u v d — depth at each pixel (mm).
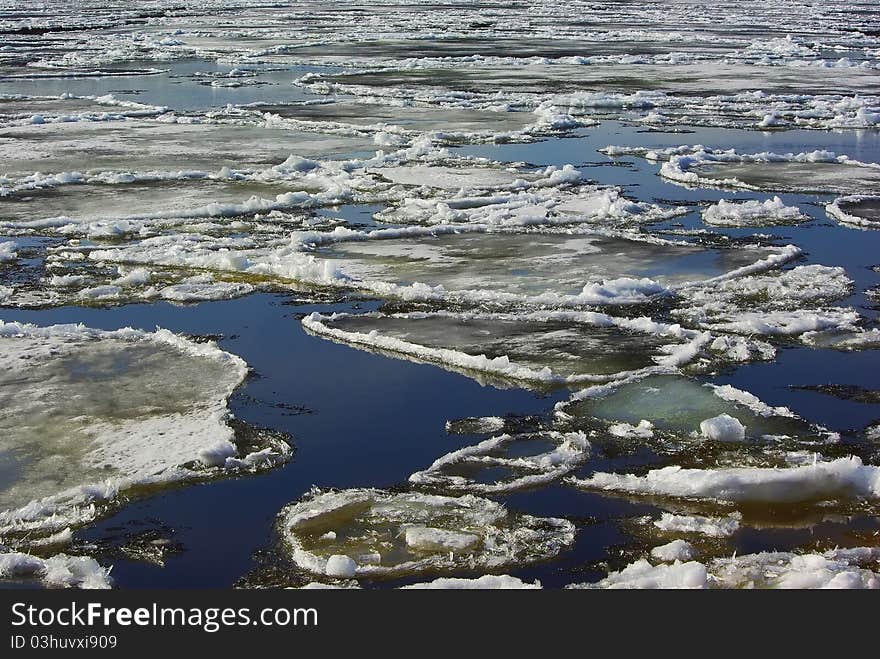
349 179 14586
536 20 47000
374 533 5719
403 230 11773
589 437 6797
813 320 8773
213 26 44469
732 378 7738
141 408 7168
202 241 11531
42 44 36281
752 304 9391
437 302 9469
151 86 25656
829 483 6074
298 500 6062
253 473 6379
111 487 6066
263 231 12055
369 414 7188
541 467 6391
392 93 23641
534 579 5320
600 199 13250
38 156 16172
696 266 10562
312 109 21406
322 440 6793
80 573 5340
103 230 11883
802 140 18297
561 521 5820
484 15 50719
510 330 8703
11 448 6551
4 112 20984
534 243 11445
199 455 6441
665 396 7348
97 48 34781
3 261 10859
